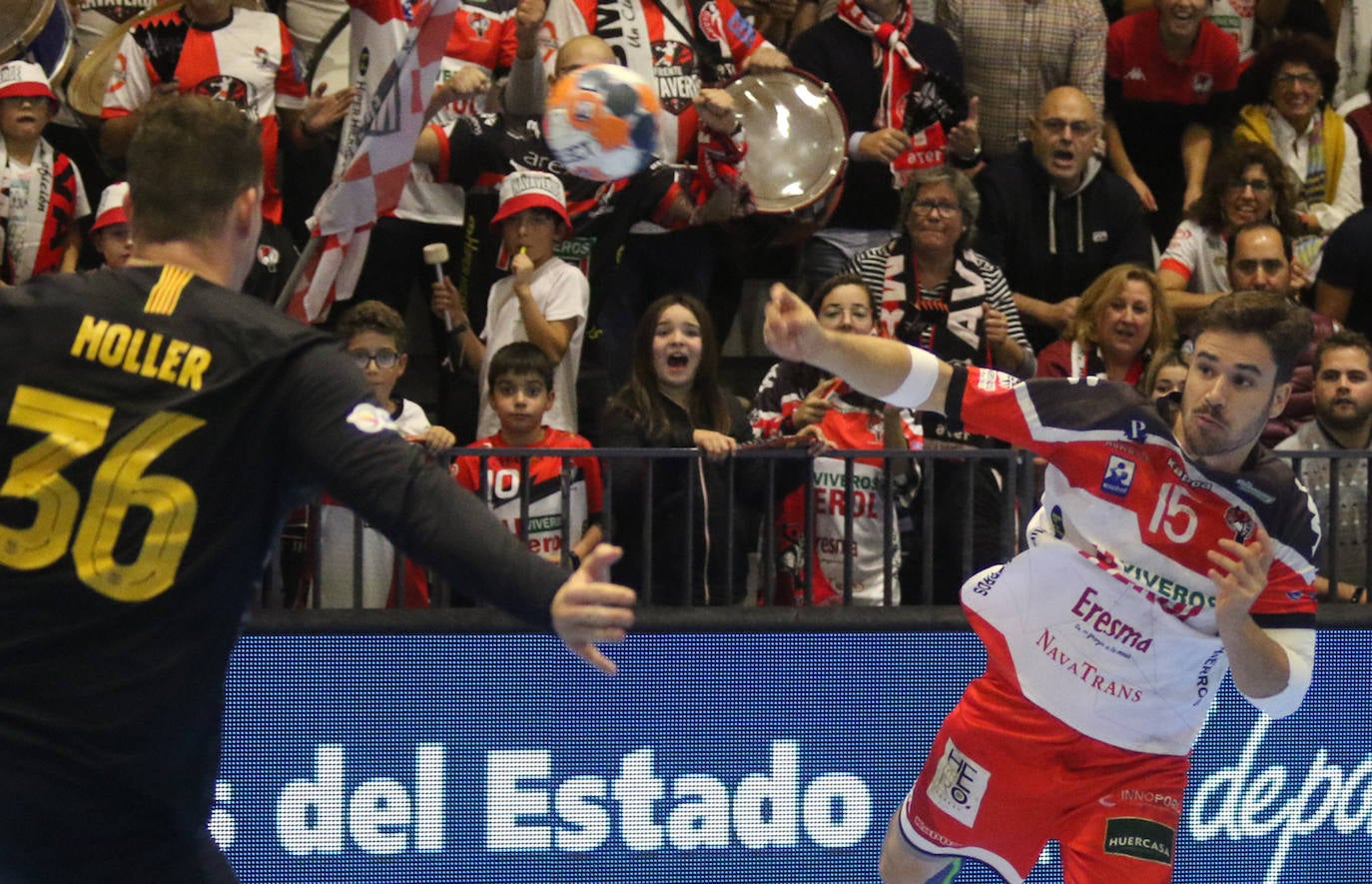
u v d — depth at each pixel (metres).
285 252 20.02
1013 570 12.55
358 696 14.88
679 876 15.31
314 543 15.27
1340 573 17.47
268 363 7.99
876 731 15.51
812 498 15.74
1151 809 12.33
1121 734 12.32
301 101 20.78
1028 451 15.89
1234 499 11.75
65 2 18.31
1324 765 15.91
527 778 15.09
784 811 15.42
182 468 7.88
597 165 11.41
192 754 8.12
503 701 15.04
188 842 8.23
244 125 8.60
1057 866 15.80
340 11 21.80
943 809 13.03
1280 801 15.85
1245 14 26.62
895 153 21.47
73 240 20.17
